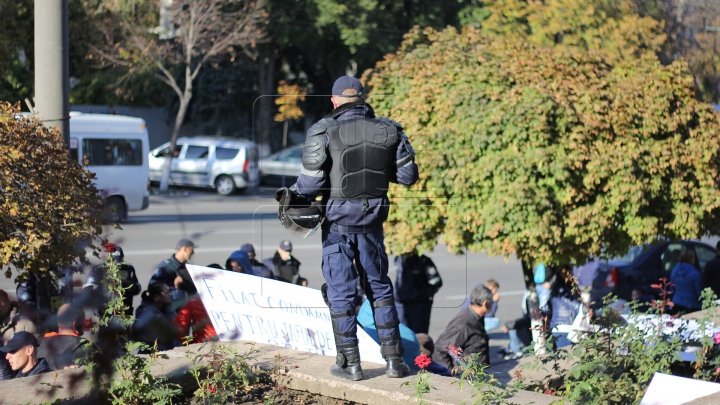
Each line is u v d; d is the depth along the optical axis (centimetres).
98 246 581
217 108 3269
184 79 3259
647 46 1777
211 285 482
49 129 611
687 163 797
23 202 529
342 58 2991
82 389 384
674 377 388
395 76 782
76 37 2412
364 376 432
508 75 734
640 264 1208
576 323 699
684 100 809
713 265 1042
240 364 438
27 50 2175
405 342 542
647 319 505
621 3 1767
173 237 1686
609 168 727
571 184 714
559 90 737
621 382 447
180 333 488
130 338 425
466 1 2912
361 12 2822
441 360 598
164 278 693
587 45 1739
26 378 400
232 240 1692
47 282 592
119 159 1906
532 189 700
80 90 3269
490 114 712
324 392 425
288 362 453
